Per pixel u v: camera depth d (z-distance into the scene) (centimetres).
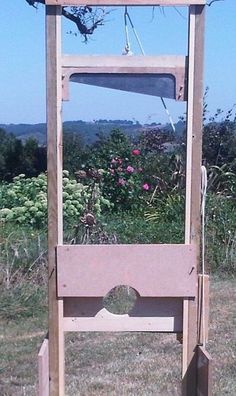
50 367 315
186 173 312
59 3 305
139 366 463
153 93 314
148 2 307
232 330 531
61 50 309
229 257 681
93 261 311
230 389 423
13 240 630
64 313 317
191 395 318
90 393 420
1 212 809
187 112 310
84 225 653
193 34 307
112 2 307
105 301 575
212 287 639
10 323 538
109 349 494
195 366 317
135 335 525
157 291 312
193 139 310
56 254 311
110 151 946
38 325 534
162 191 883
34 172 1370
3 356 477
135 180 891
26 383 435
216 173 838
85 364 465
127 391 423
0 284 568
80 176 813
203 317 316
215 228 704
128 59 312
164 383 435
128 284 312
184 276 312
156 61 311
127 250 311
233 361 469
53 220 311
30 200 838
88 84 313
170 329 318
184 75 311
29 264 589
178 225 746
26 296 563
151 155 955
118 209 877
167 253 311
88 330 318
